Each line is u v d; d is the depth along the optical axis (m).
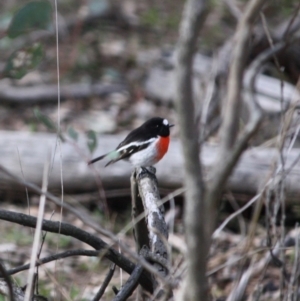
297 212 11.09
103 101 16.45
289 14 18.67
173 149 11.74
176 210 11.73
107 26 20.25
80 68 17.94
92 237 5.61
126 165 11.64
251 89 11.94
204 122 10.08
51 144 11.80
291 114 6.94
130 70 17.86
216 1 21.47
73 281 8.85
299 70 15.76
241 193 11.34
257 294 7.38
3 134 12.05
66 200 11.69
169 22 21.06
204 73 14.82
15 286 5.39
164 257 5.41
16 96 16.17
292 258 8.80
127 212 11.92
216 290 9.05
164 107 16.38
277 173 6.92
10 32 5.14
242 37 3.23
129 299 8.02
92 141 8.26
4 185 11.81
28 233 10.99
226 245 10.44
